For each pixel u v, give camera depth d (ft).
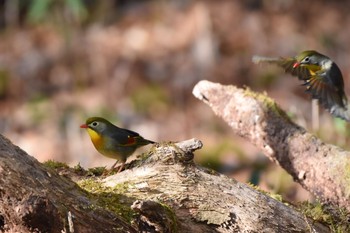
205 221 18.58
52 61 54.03
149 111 48.93
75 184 17.72
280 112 24.40
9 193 16.21
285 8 57.11
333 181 22.85
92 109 48.39
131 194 18.67
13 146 17.07
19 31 57.16
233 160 41.42
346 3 58.13
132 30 56.24
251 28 55.16
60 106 49.19
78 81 52.34
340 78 22.56
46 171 17.22
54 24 56.59
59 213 16.17
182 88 50.70
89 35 56.08
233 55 53.16
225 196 19.20
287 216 19.52
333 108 22.39
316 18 56.54
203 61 52.70
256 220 18.88
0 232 16.44
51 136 46.06
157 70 52.34
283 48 53.62
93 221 16.94
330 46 53.72
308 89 22.50
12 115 49.14
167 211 17.51
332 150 23.38
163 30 55.83
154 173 19.48
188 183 19.25
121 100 50.14
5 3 59.00
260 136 24.27
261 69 51.55
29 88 51.96
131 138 22.75
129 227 17.33
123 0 59.93
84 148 44.06
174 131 47.06
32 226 15.93
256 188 22.47
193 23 55.62
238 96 24.67
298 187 31.19
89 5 58.90
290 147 23.91
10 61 54.19
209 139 44.96
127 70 52.49
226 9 56.70
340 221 21.29
